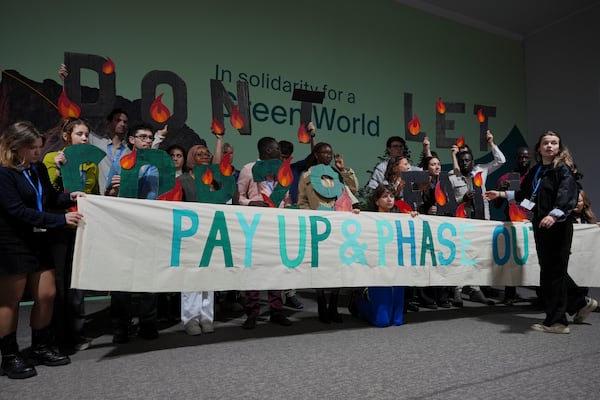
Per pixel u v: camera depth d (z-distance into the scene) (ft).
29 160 6.97
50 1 14.14
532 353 7.93
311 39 19.04
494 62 25.31
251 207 8.82
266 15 18.01
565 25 24.53
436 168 13.53
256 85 17.57
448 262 10.71
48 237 7.91
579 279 11.72
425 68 22.48
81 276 7.08
